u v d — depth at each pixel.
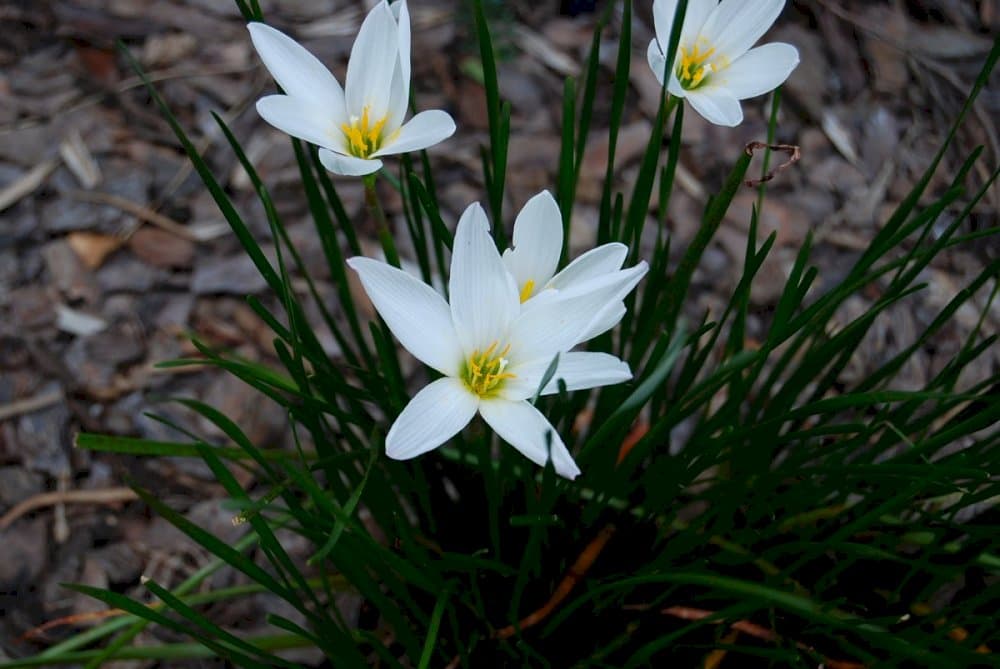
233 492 0.36
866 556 0.42
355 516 0.42
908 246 0.65
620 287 0.35
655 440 0.41
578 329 0.35
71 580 0.50
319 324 0.58
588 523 0.44
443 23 0.75
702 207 0.67
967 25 0.79
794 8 0.78
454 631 0.42
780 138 0.71
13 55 0.71
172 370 0.57
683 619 0.45
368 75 0.37
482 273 0.35
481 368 0.36
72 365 0.56
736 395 0.42
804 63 0.75
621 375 0.35
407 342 0.35
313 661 0.47
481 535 0.46
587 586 0.44
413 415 0.35
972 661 0.39
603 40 0.75
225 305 0.60
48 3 0.73
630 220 0.42
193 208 0.64
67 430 0.54
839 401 0.38
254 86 0.71
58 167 0.65
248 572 0.37
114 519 0.52
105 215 0.63
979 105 0.74
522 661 0.44
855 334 0.43
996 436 0.43
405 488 0.45
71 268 0.60
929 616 0.42
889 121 0.73
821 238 0.66
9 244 0.61
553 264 0.36
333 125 0.37
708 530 0.43
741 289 0.41
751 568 0.45
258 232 0.63
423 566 0.40
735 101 0.37
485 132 0.70
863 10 0.79
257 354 0.58
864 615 0.45
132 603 0.37
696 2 0.38
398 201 0.65
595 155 0.69
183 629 0.38
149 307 0.60
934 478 0.38
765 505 0.44
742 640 0.45
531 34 0.75
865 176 0.69
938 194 0.69
